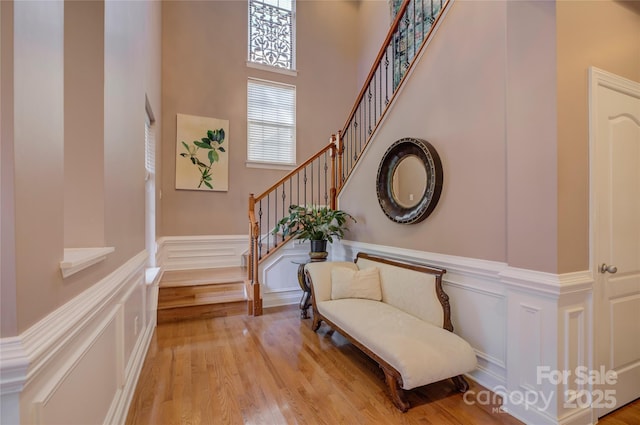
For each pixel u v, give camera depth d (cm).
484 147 209
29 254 87
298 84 542
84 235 150
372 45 560
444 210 242
